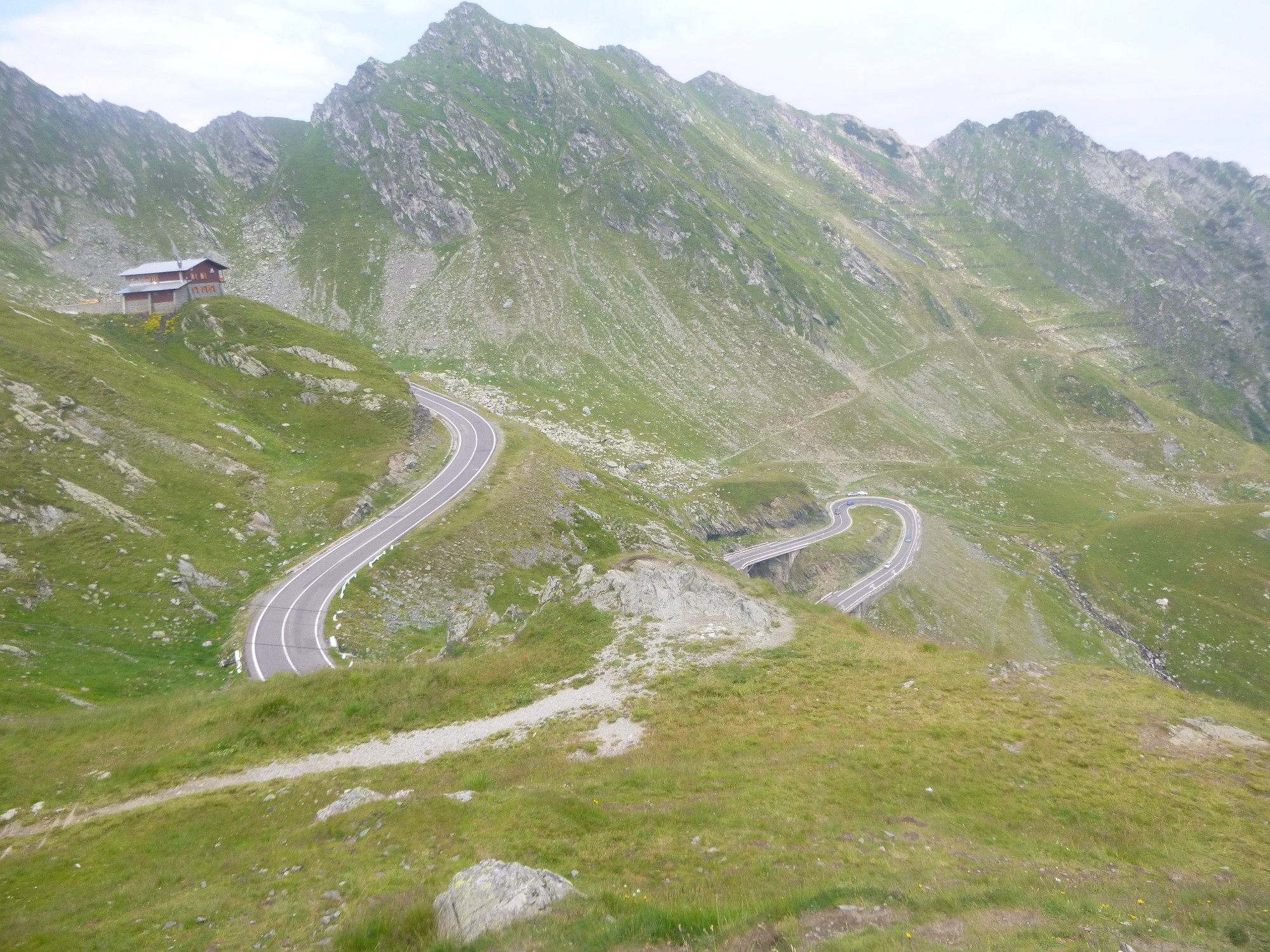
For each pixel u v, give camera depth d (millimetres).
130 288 113750
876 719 30203
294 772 30984
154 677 48438
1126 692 31859
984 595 140375
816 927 14711
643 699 34562
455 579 72250
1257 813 21828
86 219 199500
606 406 190000
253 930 17078
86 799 29188
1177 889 17438
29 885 22250
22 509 57969
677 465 161375
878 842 20344
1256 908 16203
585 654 40469
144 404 82375
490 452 104938
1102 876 18500
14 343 79750
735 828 21172
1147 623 142375
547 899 15914
